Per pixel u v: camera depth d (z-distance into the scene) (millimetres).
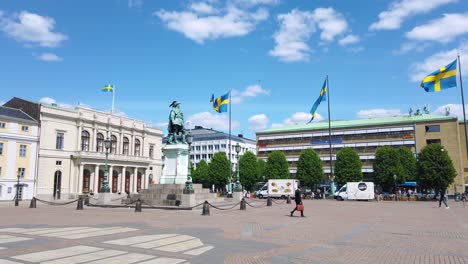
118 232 15664
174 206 31156
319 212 29047
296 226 18750
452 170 71938
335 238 14648
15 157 61719
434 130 92812
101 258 10227
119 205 33438
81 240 13305
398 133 96312
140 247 12062
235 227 18000
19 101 69750
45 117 67562
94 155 74125
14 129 61938
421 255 11258
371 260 10492
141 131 89188
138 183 86938
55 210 30250
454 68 38438
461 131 92938
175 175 35125
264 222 20594
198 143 144500
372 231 16953
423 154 74000
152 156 92938
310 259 10562
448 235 15773
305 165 88125
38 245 12172
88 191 73750
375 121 101688
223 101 56250
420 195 62625
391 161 81375
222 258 10562
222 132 147750
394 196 61188
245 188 97562
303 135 108875
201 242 13258
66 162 70688
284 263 10016
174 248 11992
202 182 104000
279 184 61906
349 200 56781
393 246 12852
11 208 33688
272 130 113875
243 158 97938
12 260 9836
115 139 82625
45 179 66750
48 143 67875
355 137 101500
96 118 77375
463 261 10422
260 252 11523
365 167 98625
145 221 20641
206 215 25000
